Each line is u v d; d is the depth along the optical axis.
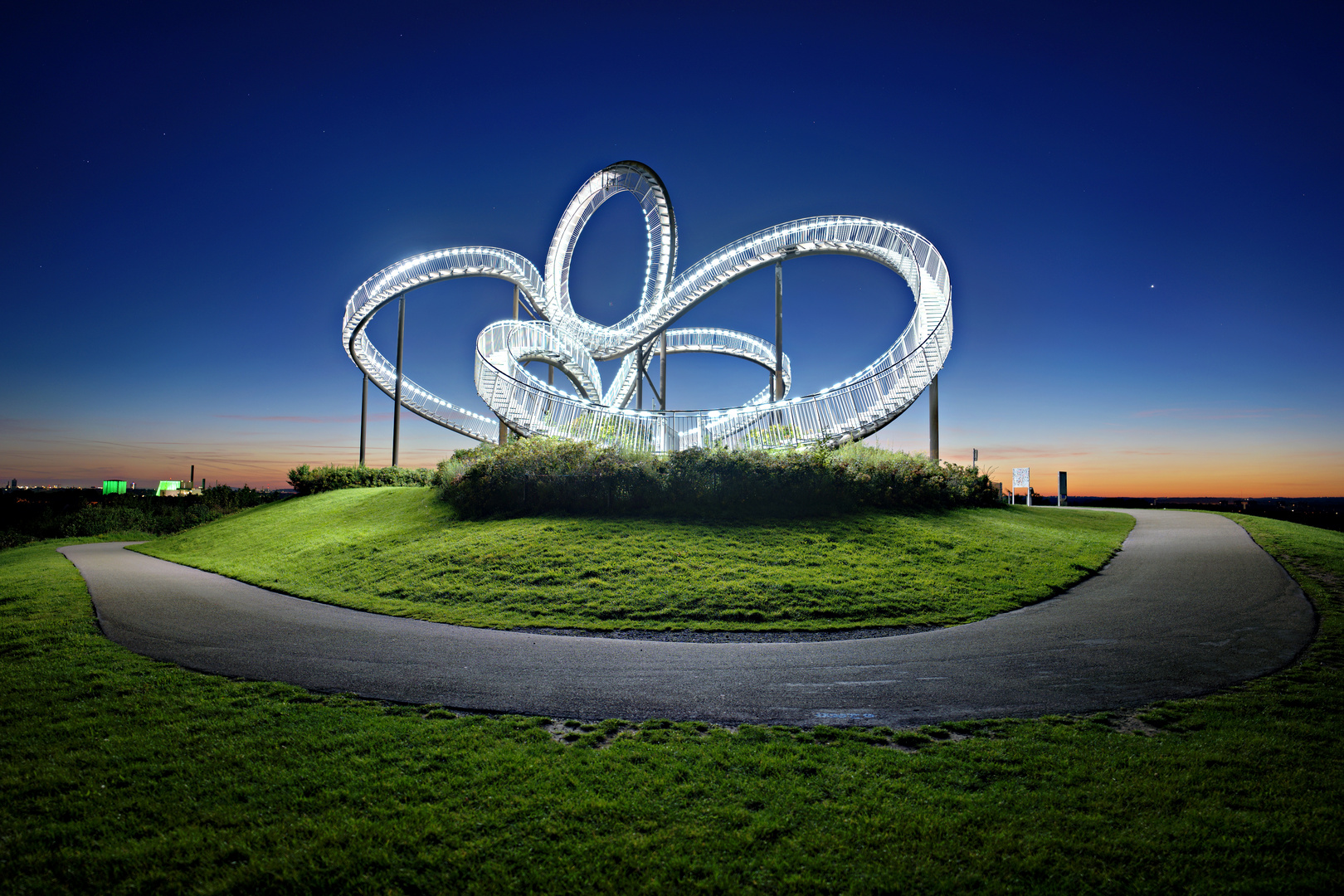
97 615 11.68
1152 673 7.77
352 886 3.81
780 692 7.33
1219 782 4.91
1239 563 14.39
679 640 9.74
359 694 7.26
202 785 4.98
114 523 36.97
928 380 21.17
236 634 10.22
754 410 22.84
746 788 4.93
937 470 20.83
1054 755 5.46
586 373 36.88
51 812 4.59
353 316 36.72
